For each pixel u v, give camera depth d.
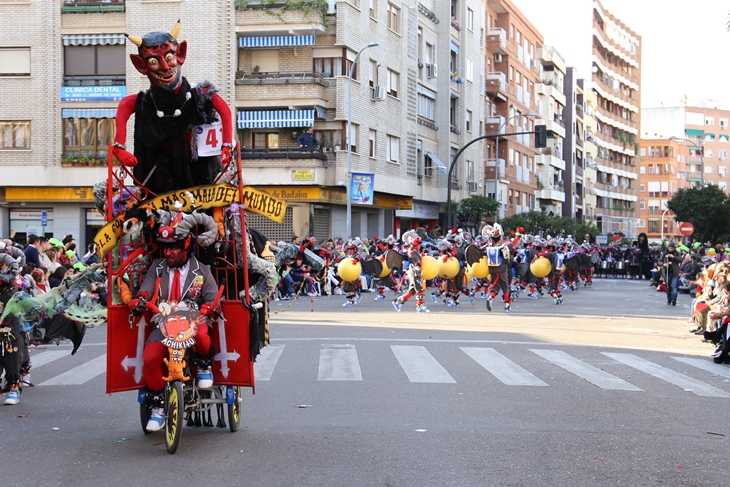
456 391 10.09
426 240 36.38
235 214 7.30
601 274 49.28
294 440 7.55
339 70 37.28
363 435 7.77
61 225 34.97
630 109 110.94
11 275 9.46
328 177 36.38
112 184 7.25
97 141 34.78
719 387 10.86
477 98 57.00
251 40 36.22
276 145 36.91
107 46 34.81
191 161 7.58
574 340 15.53
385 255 24.02
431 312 21.56
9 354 9.46
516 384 10.63
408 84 44.88
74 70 34.91
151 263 7.52
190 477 6.34
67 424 8.40
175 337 6.92
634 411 9.09
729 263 13.38
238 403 7.98
